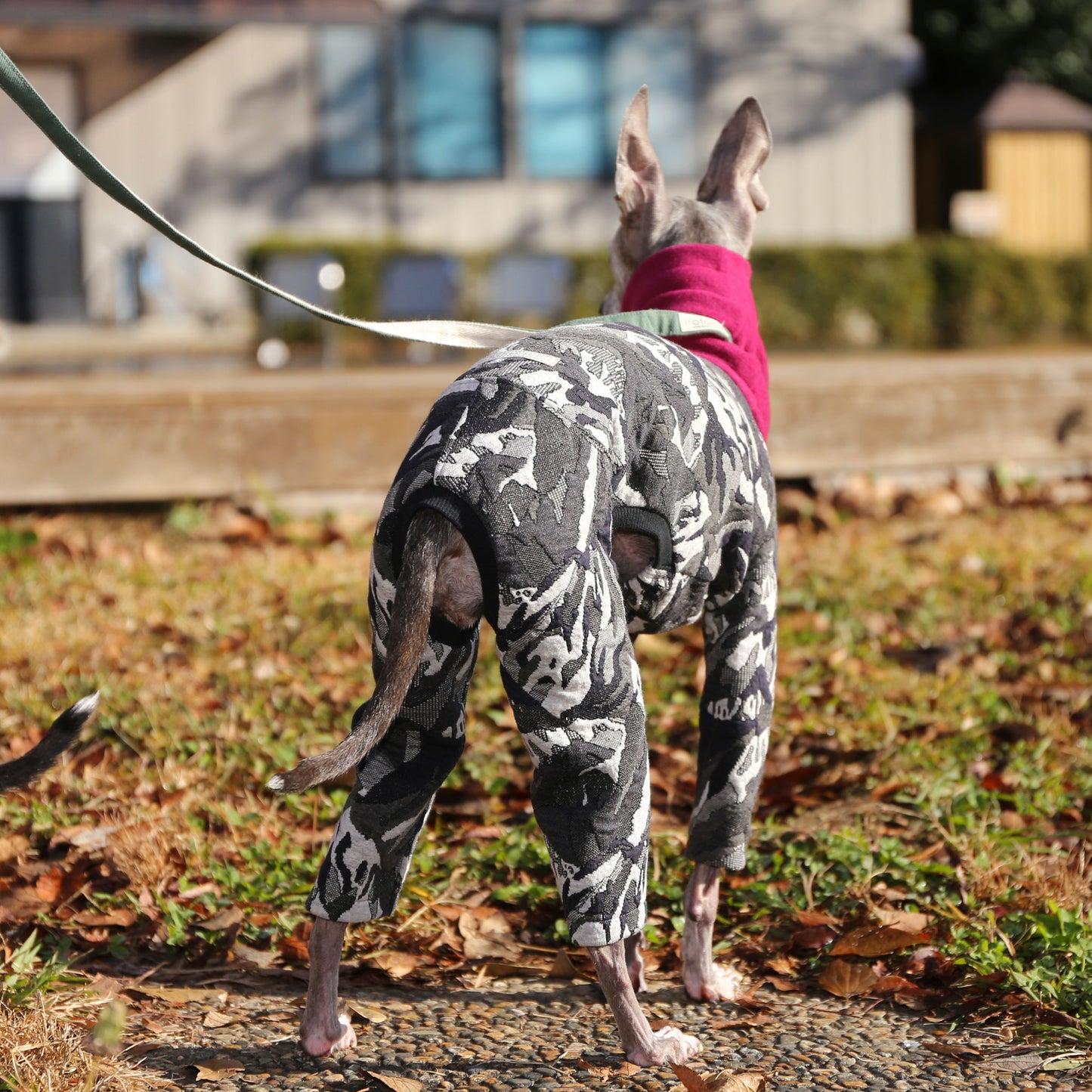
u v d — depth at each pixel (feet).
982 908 12.91
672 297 12.37
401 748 10.45
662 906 13.41
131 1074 10.17
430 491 9.64
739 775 11.53
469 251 51.60
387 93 54.65
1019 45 88.89
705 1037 11.11
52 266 49.60
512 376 9.97
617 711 9.81
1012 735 16.65
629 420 10.18
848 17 59.41
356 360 43.45
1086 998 11.18
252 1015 11.42
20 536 23.85
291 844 14.26
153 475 25.34
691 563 10.75
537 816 10.00
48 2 38.34
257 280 11.03
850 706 17.58
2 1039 10.11
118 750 16.07
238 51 52.54
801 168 59.41
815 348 56.03
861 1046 10.93
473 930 12.91
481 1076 10.43
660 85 57.88
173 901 12.92
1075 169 74.23
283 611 20.59
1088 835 14.33
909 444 28.81
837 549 24.70
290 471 26.02
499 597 9.55
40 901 12.92
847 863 13.65
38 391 24.82
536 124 56.80
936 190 76.33
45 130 10.27
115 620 19.89
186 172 52.13
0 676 17.63
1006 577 22.61
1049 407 29.60
